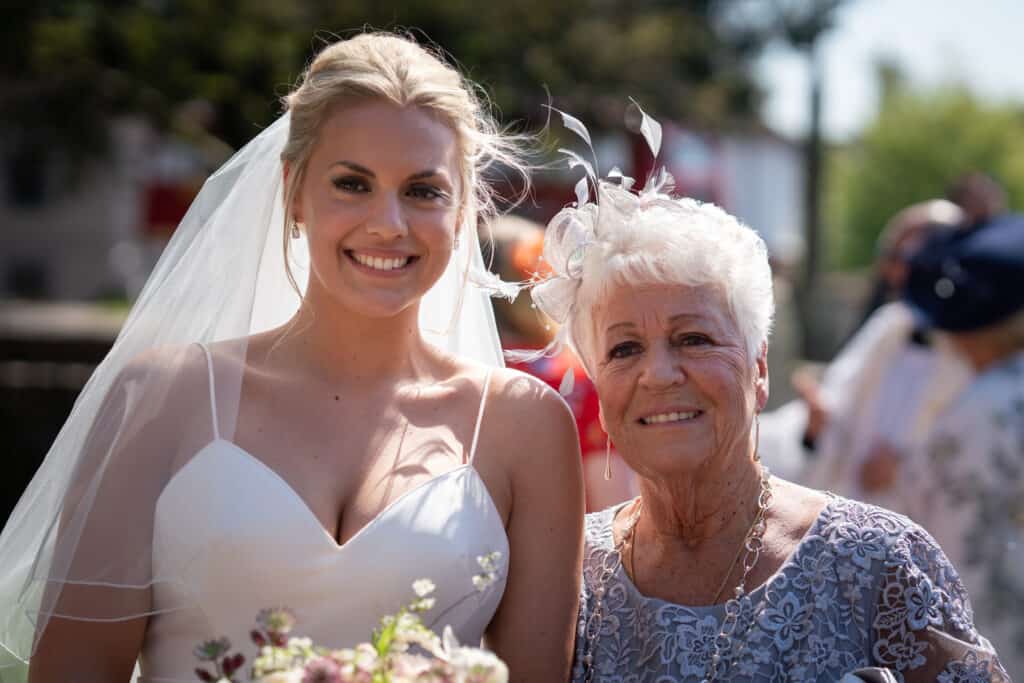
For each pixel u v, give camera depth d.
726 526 2.49
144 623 2.43
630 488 4.13
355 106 2.47
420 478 2.48
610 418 2.50
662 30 13.07
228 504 2.37
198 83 10.36
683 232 2.44
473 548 2.45
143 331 2.62
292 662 1.89
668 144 14.29
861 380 5.23
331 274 2.49
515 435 2.62
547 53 11.75
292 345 2.60
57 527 2.49
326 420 2.53
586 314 2.56
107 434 2.46
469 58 10.75
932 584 2.35
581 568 2.63
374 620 2.37
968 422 4.78
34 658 2.42
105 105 11.43
